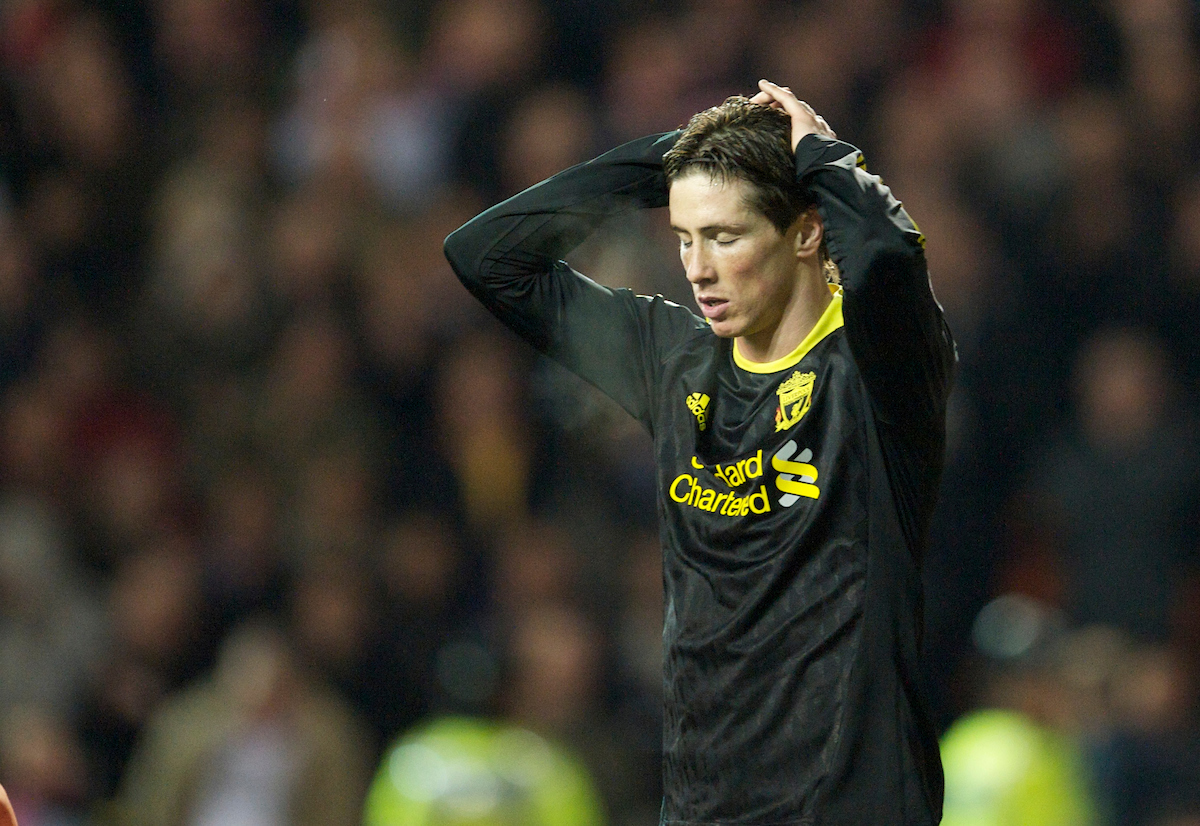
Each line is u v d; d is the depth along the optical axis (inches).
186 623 1266.0
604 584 1248.8
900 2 1533.0
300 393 1387.8
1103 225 1411.2
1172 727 1182.3
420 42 1598.2
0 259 1486.2
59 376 1453.0
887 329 434.0
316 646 1221.1
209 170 1533.0
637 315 502.3
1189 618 1268.5
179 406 1446.9
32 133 1557.6
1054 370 1364.4
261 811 1146.7
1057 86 1513.3
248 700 1166.3
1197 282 1391.5
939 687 1280.8
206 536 1337.4
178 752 1173.7
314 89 1540.4
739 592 451.5
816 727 442.3
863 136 1451.8
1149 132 1472.7
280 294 1455.5
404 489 1352.1
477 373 1378.0
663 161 490.3
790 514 448.8
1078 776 1121.4
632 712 1160.8
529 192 504.1
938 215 1379.2
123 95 1587.1
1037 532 1316.4
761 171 445.4
